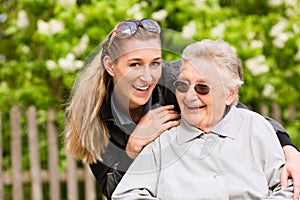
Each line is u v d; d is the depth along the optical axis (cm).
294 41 649
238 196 282
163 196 284
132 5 634
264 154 291
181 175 285
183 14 634
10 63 702
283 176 286
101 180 329
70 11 632
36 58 700
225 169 287
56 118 625
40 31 631
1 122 659
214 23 637
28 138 637
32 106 636
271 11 693
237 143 292
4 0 788
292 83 663
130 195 283
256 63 614
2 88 683
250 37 632
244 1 698
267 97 644
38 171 632
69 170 631
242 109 304
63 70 609
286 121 640
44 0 670
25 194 684
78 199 673
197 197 281
